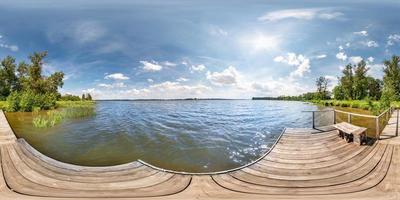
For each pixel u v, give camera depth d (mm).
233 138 15695
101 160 10570
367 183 6066
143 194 5422
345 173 6867
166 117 31812
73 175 6668
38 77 49906
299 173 6961
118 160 10547
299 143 10867
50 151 12086
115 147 13055
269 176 6699
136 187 5844
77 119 26938
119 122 24938
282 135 12625
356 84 61562
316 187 5883
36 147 12875
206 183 6113
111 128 20250
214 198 5215
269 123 24312
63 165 7555
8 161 7973
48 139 14906
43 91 49562
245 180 6363
